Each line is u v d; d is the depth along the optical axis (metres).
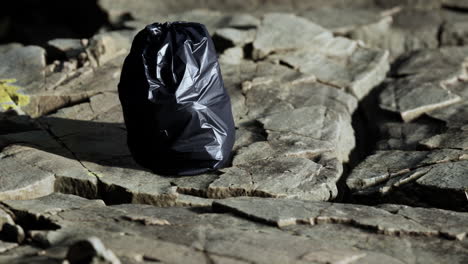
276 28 12.67
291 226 6.70
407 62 12.18
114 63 11.62
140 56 7.88
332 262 5.85
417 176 7.92
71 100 10.50
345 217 6.84
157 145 7.93
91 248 5.39
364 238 6.49
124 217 6.81
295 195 7.59
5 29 16.64
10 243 6.40
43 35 16.25
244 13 15.35
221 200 7.21
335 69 11.64
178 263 5.80
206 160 8.01
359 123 10.48
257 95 10.50
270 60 11.93
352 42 12.63
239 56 12.09
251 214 6.82
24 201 7.25
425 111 10.14
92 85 10.82
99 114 9.91
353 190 8.09
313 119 9.59
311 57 12.00
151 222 6.65
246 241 6.26
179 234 6.41
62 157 8.38
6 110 9.88
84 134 9.21
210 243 6.20
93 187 7.77
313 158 8.60
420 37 13.74
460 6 14.91
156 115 7.77
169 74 7.81
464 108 10.09
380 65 11.91
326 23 13.87
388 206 7.27
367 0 15.57
